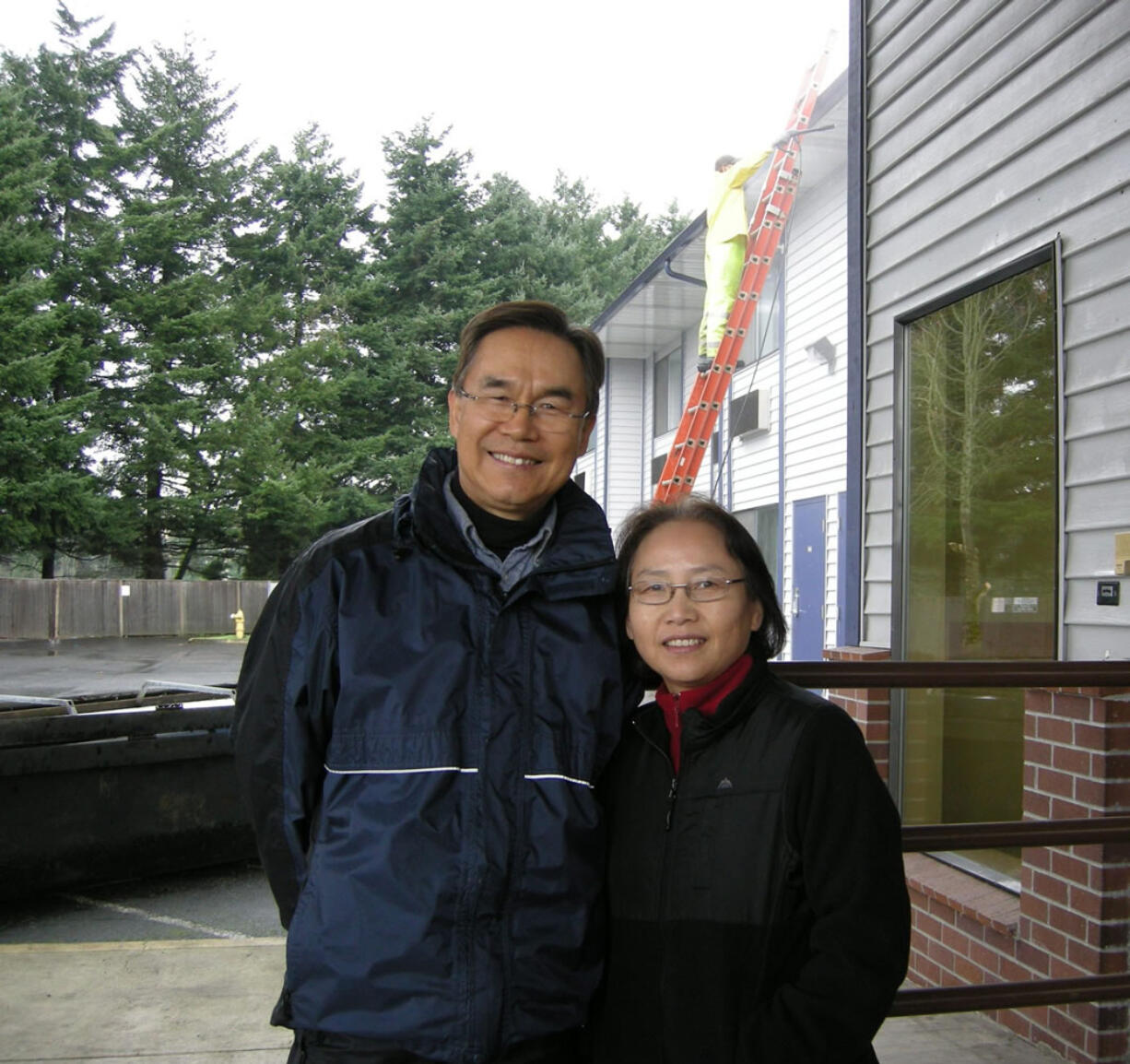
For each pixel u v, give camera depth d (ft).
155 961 11.99
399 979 4.63
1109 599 10.30
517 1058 4.79
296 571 5.19
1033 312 11.80
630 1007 5.13
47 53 95.25
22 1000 10.84
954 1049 9.86
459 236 106.93
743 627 5.30
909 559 13.92
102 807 17.10
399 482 96.17
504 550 5.58
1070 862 9.75
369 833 4.72
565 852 4.91
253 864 18.86
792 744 4.96
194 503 91.50
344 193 107.45
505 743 4.91
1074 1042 9.55
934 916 12.03
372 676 4.87
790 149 30.76
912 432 13.97
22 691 43.93
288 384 97.91
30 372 81.00
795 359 37.37
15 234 84.94
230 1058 9.55
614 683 5.30
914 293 13.75
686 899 5.05
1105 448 10.44
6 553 88.89
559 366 5.37
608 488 57.98
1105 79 10.48
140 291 92.84
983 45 12.34
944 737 13.50
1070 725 9.84
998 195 12.09
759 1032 4.67
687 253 40.04
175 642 76.33
